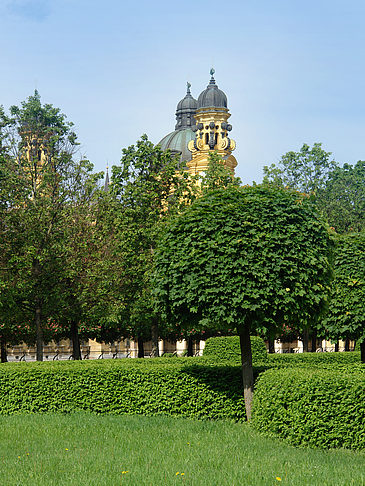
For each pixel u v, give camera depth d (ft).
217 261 42.24
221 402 45.16
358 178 174.81
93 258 83.46
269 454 32.68
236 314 41.55
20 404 48.32
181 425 41.88
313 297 42.68
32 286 76.38
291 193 45.93
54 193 79.66
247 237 42.55
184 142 210.18
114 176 90.79
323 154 146.00
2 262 73.46
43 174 79.77
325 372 38.34
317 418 35.22
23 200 77.71
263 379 41.01
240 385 45.34
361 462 31.48
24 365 52.06
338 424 34.96
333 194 149.18
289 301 42.01
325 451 34.30
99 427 40.86
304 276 42.24
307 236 43.60
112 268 84.43
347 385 35.09
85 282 81.10
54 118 88.28
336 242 47.26
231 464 30.19
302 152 148.05
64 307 82.38
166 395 46.06
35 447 34.68
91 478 27.45
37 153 81.97
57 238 78.33
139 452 33.01
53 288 78.84
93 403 47.60
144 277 83.61
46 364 53.01
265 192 44.93
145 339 133.18
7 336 120.78
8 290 71.20
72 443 35.70
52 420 43.86
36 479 27.45
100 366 48.11
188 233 44.45
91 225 86.63
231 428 41.39
